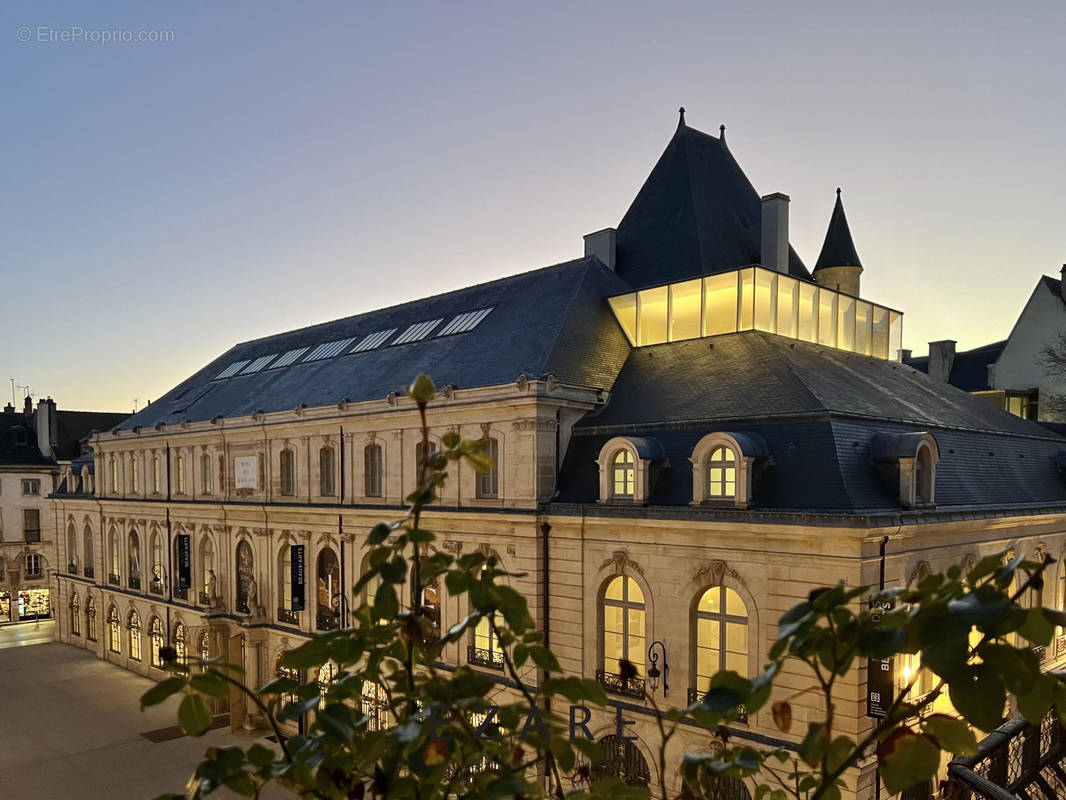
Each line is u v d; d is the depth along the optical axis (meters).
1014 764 7.55
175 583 39.91
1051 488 27.09
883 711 17.03
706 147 37.41
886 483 19.70
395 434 28.22
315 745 2.83
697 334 27.66
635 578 21.61
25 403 70.12
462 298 36.91
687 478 21.48
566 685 3.27
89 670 44.22
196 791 2.66
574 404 24.75
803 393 21.55
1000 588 2.24
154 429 41.22
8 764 29.42
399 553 3.19
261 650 34.22
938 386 32.09
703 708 2.69
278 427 32.97
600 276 32.75
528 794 3.08
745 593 19.33
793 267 37.59
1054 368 48.56
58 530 53.78
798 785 3.53
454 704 3.13
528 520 23.44
